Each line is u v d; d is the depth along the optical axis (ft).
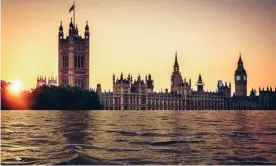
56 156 130.31
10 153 136.36
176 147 151.53
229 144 161.17
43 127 247.70
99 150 142.92
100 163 119.44
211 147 151.94
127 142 166.50
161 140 174.70
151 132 215.51
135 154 134.51
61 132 211.41
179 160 124.06
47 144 159.33
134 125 276.62
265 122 325.62
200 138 184.03
